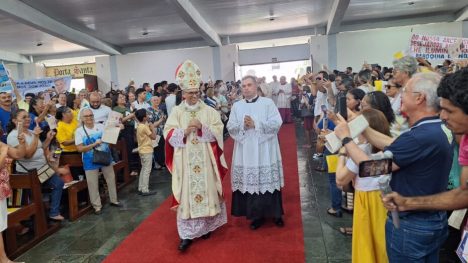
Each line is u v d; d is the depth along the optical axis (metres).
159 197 4.88
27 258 3.29
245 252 3.14
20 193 3.53
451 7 12.09
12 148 3.07
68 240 3.63
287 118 11.05
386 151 1.46
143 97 6.44
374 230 2.17
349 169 1.87
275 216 3.58
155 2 9.20
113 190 4.57
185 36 14.28
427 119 1.46
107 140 4.20
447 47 4.17
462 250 1.35
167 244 3.41
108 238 3.64
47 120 4.54
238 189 3.64
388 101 2.48
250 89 3.57
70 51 15.99
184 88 3.37
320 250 3.12
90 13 9.86
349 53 13.73
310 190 4.77
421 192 1.46
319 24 13.95
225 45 14.80
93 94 5.15
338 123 1.55
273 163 3.55
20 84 7.13
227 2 9.64
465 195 1.25
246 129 3.51
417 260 1.50
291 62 14.83
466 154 1.32
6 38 12.21
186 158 3.30
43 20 9.86
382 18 13.40
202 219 3.34
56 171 4.03
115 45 15.07
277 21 12.65
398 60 3.01
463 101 1.15
